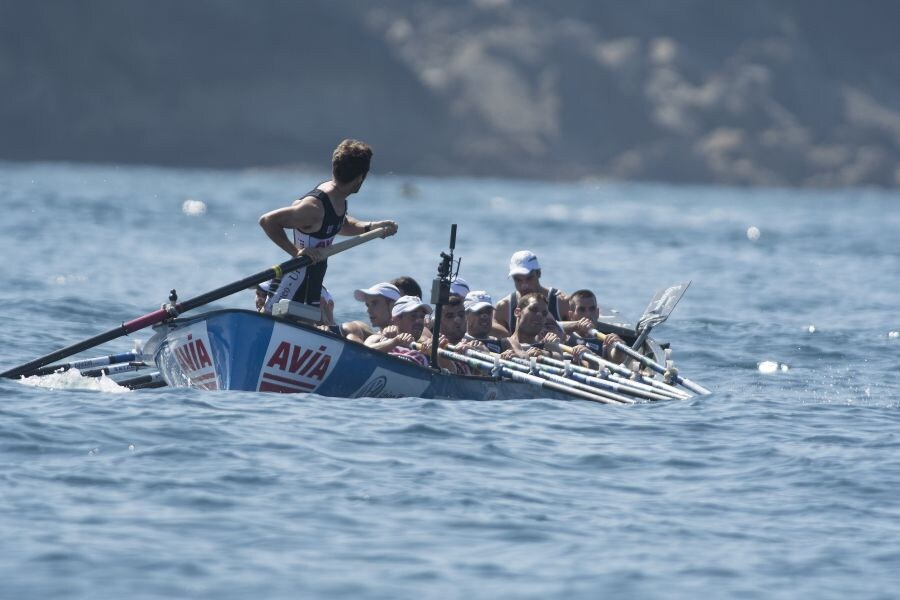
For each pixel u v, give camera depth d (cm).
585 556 2609
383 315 4662
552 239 16062
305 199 4088
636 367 5122
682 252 14538
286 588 2350
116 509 2794
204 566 2448
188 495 2917
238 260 11369
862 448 3719
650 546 2697
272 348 4031
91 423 3538
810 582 2491
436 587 2389
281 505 2878
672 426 4016
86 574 2375
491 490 3092
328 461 3275
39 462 3147
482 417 3988
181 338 4144
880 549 2712
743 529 2852
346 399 4122
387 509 2888
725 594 2406
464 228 17862
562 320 5309
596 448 3634
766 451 3650
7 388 3994
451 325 4697
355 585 2380
